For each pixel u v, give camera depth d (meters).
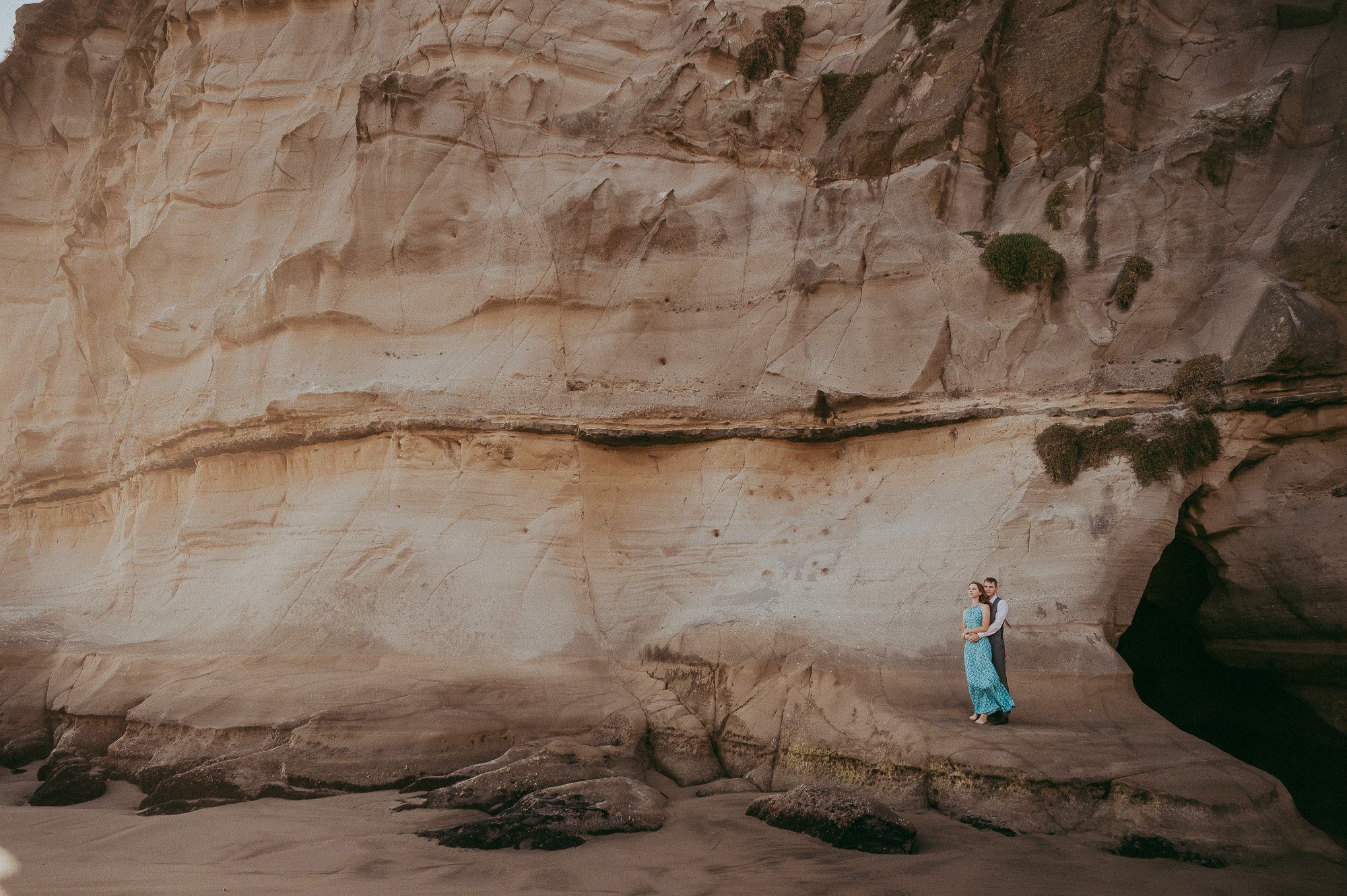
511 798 7.91
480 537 10.96
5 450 16.75
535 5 13.94
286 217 13.77
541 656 10.20
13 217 17.91
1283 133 11.07
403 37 14.15
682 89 13.12
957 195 11.90
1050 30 12.45
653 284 12.19
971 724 8.38
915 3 13.43
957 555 9.84
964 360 10.95
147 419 13.87
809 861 6.69
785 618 10.00
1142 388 10.09
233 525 12.27
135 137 16.30
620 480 11.60
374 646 10.19
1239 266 10.56
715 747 9.51
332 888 5.93
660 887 6.10
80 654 11.70
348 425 11.70
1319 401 9.38
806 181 12.82
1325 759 9.69
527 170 12.97
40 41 18.62
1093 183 11.31
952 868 6.53
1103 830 7.16
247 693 9.44
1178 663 11.02
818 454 11.30
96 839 7.36
